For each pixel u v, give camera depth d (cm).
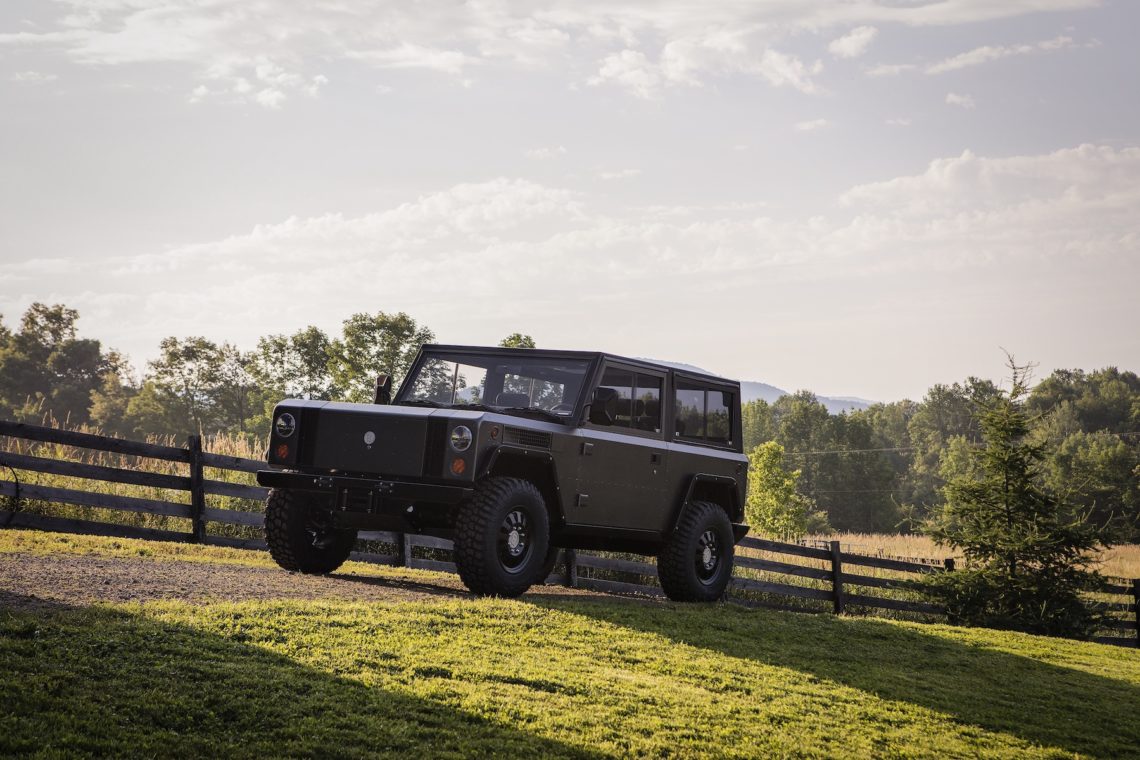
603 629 803
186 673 511
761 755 550
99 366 11262
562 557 1374
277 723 471
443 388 1016
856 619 1165
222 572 862
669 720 584
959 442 12138
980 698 795
